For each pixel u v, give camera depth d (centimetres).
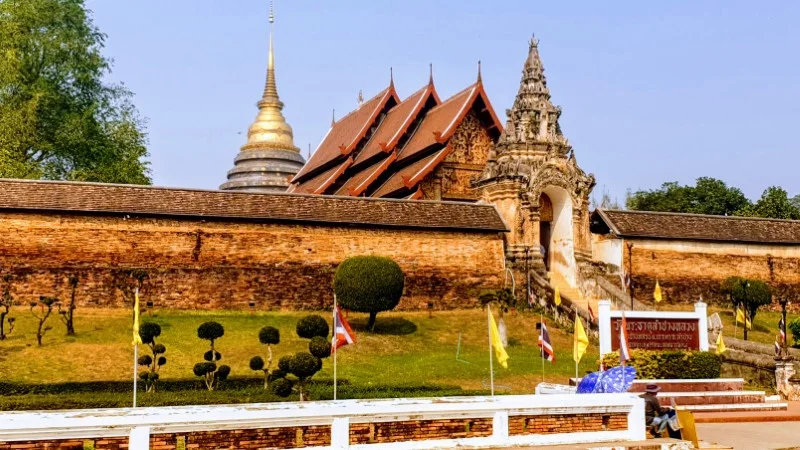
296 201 3928
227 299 3647
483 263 4147
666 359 2334
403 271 3972
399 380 2638
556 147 4575
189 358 2841
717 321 3225
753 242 4631
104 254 3503
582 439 1462
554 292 4009
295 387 2369
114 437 1167
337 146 6281
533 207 4381
